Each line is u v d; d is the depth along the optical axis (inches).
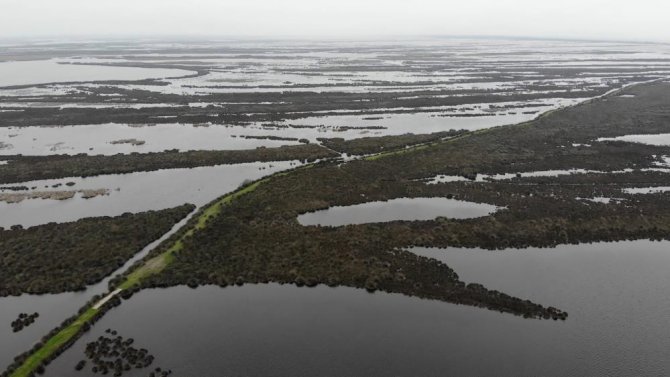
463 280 1550.2
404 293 1476.4
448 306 1408.7
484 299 1438.2
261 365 1167.0
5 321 1342.3
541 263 1667.1
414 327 1310.3
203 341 1256.8
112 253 1700.3
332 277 1556.3
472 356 1198.3
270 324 1326.3
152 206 2169.0
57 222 1987.0
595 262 1674.5
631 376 1141.7
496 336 1275.8
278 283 1539.1
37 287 1489.9
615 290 1497.3
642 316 1365.7
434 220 1971.0
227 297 1461.6
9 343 1253.7
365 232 1857.8
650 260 1689.2
